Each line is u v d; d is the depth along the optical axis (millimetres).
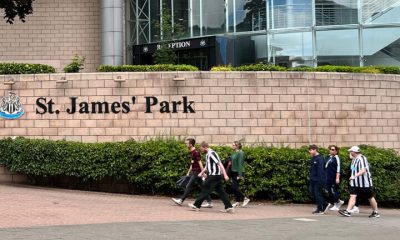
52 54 28938
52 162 18156
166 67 19516
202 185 14836
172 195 17828
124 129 18984
